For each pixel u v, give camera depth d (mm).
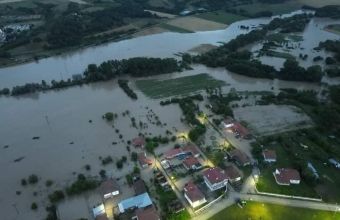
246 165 140000
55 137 164875
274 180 131750
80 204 123750
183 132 164875
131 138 161250
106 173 138125
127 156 148500
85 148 155375
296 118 175500
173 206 119062
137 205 118500
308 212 117375
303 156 146000
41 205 123750
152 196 124875
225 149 150000
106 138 162250
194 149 148500
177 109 187750
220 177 127688
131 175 135625
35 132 169750
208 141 156625
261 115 178625
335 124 163750
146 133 164625
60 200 125750
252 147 151250
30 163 147000
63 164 145250
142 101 198750
